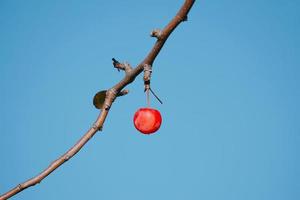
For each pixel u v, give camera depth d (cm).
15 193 89
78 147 90
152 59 91
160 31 90
